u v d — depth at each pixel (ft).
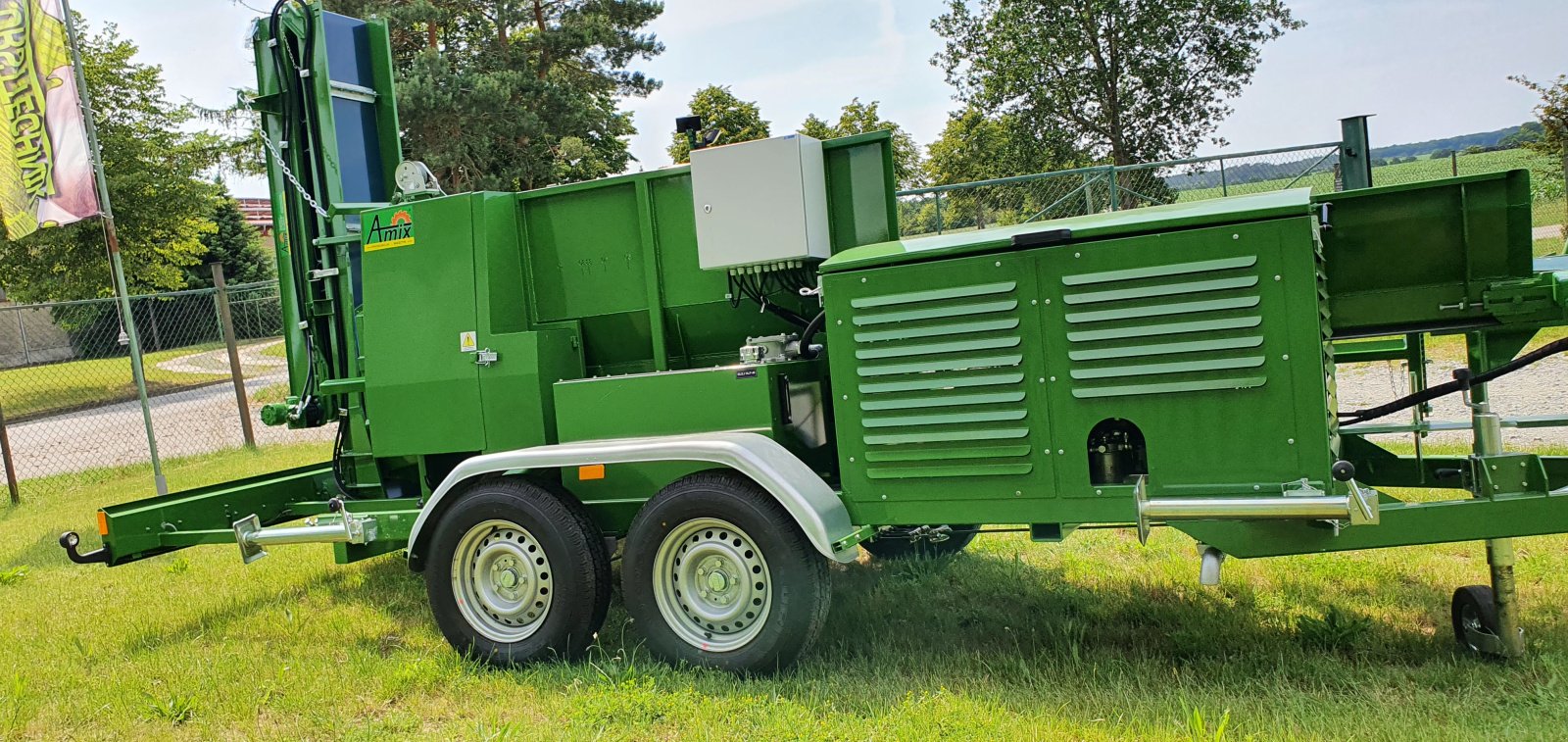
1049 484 12.37
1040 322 12.21
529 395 15.65
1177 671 12.79
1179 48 80.74
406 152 74.79
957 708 11.74
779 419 14.21
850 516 13.41
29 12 29.35
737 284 15.30
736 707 12.35
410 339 16.51
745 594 13.34
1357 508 10.73
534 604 14.49
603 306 16.39
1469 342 14.11
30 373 79.97
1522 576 15.52
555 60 87.04
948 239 13.00
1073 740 10.91
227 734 13.03
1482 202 12.94
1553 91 45.32
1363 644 13.19
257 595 19.89
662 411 14.51
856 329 13.14
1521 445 23.79
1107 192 40.78
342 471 19.31
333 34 19.35
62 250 78.38
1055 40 81.05
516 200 16.63
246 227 132.16
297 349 19.49
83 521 29.35
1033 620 15.21
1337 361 16.29
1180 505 11.38
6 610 20.01
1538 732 10.14
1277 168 34.99
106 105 79.51
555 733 11.96
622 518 14.57
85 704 14.30
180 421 55.57
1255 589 16.05
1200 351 11.56
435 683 14.20
